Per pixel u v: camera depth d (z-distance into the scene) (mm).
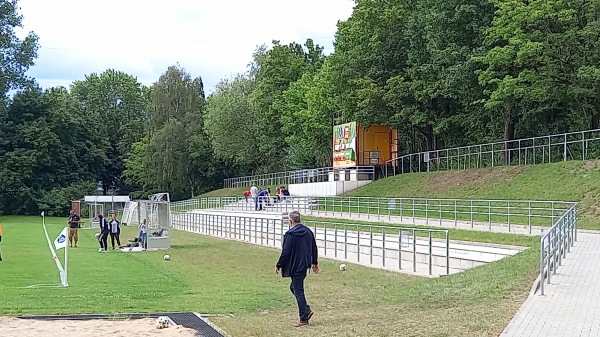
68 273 24734
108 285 21000
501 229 31891
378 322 12375
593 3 40188
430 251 22672
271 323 13180
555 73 42344
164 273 24781
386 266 25266
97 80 128875
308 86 77812
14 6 100125
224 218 47344
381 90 58062
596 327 10977
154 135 99750
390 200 43531
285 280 22375
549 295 14039
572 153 41500
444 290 16172
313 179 71125
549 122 51031
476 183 44656
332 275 23141
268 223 37312
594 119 44000
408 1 60750
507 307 12789
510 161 46844
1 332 12422
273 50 89500
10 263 28531
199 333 12305
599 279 16188
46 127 103000
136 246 37031
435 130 55969
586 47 41344
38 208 99938
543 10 40781
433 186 48719
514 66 44812
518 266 18281
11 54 101562
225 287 20438
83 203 97062
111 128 123125
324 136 74812
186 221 60438
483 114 52000
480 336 10297
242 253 32719
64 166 106062
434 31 51812
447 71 50594
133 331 12445
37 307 15812
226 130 93500
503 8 42688
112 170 120000
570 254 21312
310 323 13062
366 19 59875
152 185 103500
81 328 12781
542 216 30609
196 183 104000
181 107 102750
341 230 34562
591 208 33156
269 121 88812
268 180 85438
